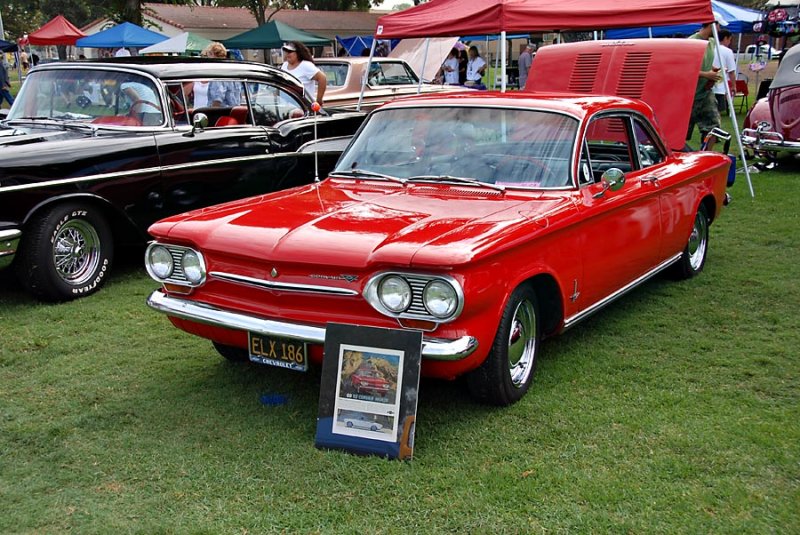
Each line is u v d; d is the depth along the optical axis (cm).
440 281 331
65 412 404
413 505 310
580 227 425
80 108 677
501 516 302
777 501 310
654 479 327
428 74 1995
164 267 405
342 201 427
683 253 602
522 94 499
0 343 506
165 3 4344
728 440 360
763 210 866
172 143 649
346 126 798
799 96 1077
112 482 332
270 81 749
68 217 587
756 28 1753
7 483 332
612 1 828
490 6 825
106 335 523
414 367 337
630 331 513
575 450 353
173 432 377
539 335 421
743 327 518
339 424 350
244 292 382
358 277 348
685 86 727
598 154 491
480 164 450
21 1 6781
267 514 306
